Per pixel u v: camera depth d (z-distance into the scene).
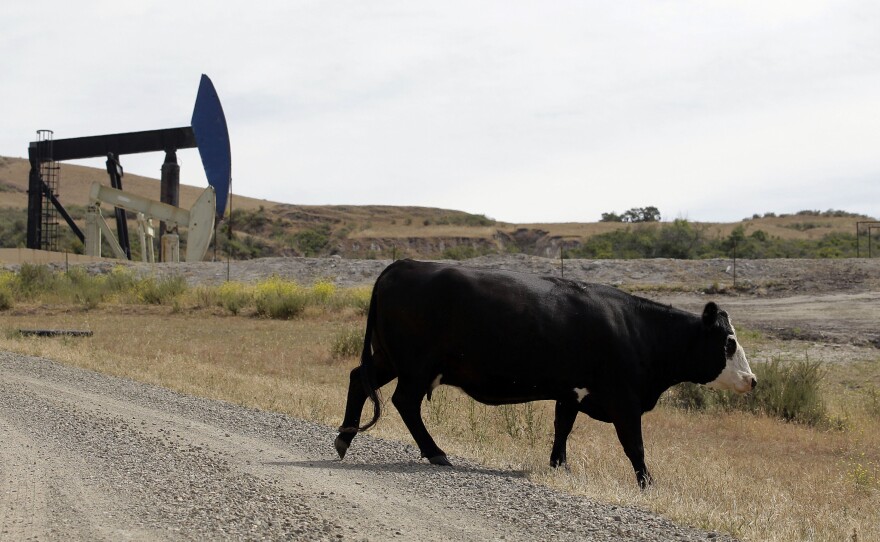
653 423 20.52
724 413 22.08
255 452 12.59
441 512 9.41
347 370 26.09
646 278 56.72
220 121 71.31
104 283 51.38
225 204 72.00
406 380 12.59
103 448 12.12
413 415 12.51
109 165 80.31
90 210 73.50
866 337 37.44
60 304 47.47
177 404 16.81
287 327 38.81
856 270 55.69
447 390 21.08
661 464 14.59
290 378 24.09
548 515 9.42
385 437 14.63
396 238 144.12
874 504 12.97
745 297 51.25
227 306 45.94
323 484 10.49
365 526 8.76
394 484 10.66
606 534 8.84
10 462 11.12
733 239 93.12
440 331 12.35
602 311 12.70
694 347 13.31
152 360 24.81
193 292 49.88
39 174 81.19
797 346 35.34
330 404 17.98
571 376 12.55
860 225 150.12
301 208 193.00
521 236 148.12
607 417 13.00
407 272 12.71
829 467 16.42
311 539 8.24
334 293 48.09
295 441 13.76
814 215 171.88
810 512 11.46
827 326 40.81
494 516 9.32
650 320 13.16
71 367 21.75
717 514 9.83
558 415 13.33
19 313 43.72
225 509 9.09
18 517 8.71
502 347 12.25
